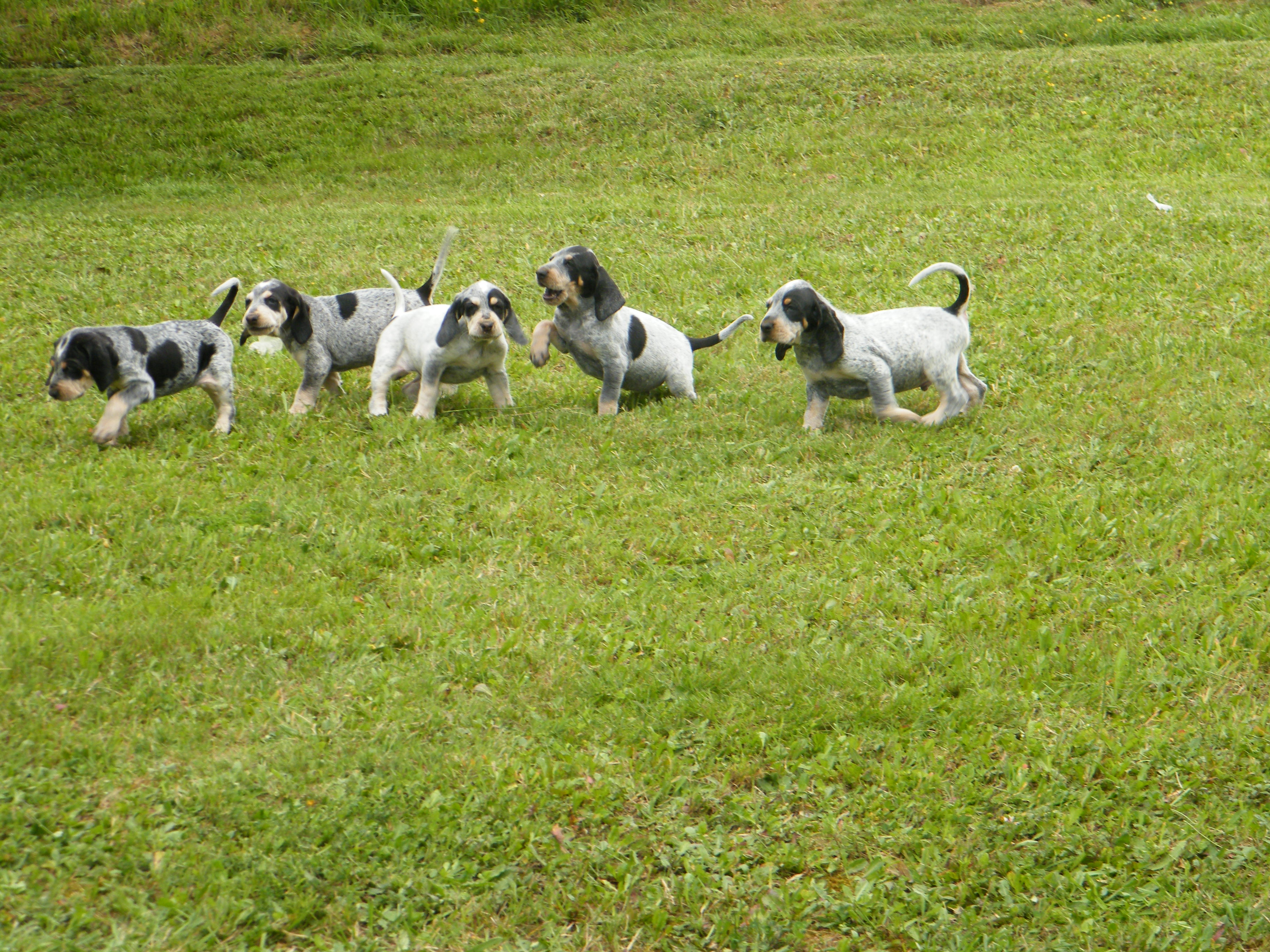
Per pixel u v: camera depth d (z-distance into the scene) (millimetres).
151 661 4758
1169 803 4180
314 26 22938
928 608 5344
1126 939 3656
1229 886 3850
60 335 9398
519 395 8219
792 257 11734
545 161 17344
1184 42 21453
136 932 3521
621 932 3680
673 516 6293
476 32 22984
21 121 18812
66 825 3893
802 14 23656
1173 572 5555
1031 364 8461
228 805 4020
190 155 17938
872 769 4348
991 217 12875
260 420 7543
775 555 5836
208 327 7238
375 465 6793
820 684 4812
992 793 4234
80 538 5734
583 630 5117
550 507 6371
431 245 12578
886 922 3740
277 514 6152
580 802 4168
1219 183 14492
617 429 7402
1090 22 22406
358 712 4574
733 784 4340
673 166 16812
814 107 18297
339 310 7887
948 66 19328
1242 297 9633
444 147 18031
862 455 6953
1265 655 4926
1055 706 4680
